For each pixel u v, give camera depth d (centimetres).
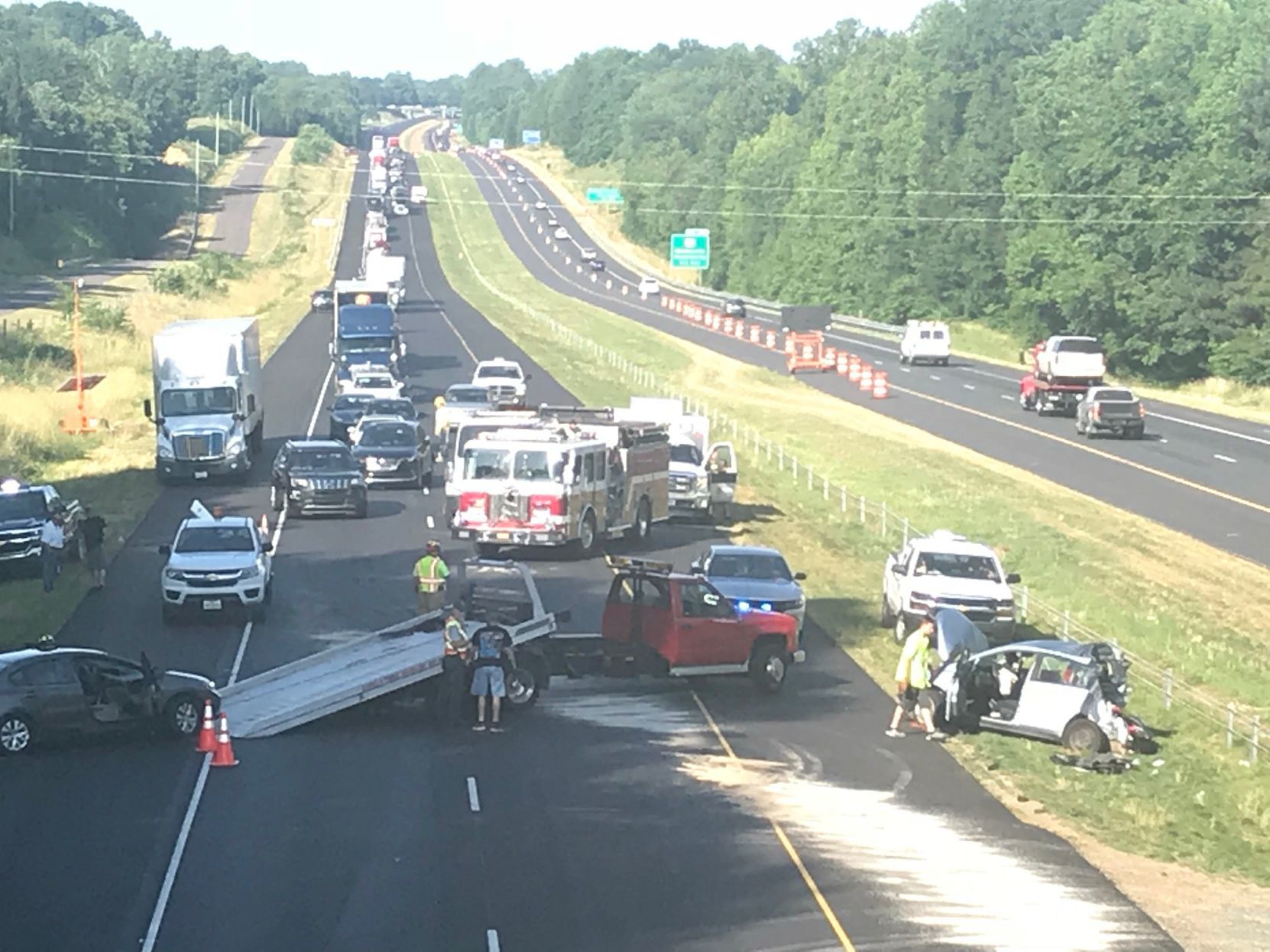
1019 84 12562
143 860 1980
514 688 2772
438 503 4959
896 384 8875
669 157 18650
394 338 7862
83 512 4134
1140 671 3359
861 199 14025
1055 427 7100
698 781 2405
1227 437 6838
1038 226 10788
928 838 2188
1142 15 10769
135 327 9762
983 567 3484
